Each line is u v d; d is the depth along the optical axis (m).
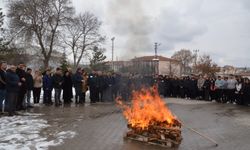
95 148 8.85
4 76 14.91
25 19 52.75
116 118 14.62
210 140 10.45
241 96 22.50
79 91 21.08
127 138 10.01
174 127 9.73
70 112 16.45
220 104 22.97
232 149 9.36
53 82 19.45
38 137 10.14
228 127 13.14
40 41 54.28
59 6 56.00
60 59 56.44
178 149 9.06
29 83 17.53
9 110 14.66
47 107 18.45
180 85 28.09
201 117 15.94
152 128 9.57
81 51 62.91
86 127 12.12
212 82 25.50
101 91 22.92
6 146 8.81
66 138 10.09
